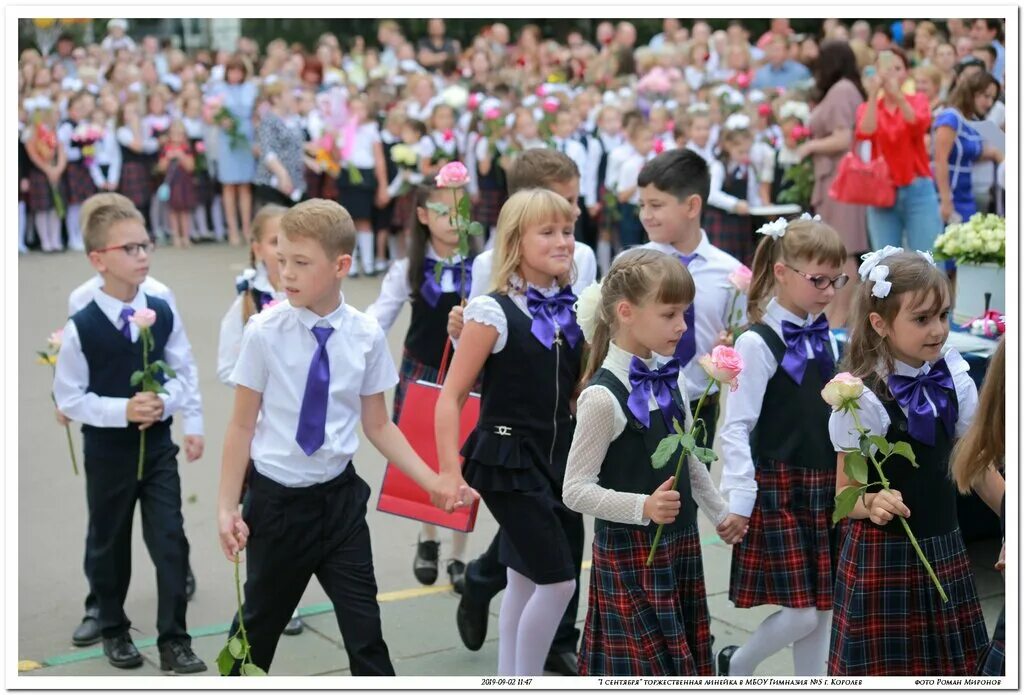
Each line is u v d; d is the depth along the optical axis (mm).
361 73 18359
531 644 3955
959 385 3568
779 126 12070
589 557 5906
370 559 3811
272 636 3840
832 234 4059
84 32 20469
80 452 7684
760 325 4125
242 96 16000
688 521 3594
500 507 3996
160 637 4609
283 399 3736
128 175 15945
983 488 3520
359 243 13805
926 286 3402
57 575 5656
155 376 4773
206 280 13523
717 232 11047
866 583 3494
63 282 13531
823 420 4043
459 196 5172
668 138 12820
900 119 8734
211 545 6062
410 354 5418
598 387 3514
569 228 4027
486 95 14172
